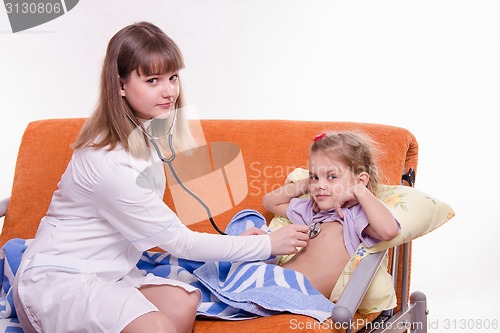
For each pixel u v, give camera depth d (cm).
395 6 270
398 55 271
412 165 203
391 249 189
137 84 161
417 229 173
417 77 271
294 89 279
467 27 266
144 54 159
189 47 284
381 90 273
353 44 273
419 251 275
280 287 160
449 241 273
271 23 278
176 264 182
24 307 154
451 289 270
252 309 157
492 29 264
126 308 142
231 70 282
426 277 272
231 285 166
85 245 160
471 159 270
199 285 171
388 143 196
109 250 162
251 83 281
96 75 288
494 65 265
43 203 212
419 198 177
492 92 266
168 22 284
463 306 262
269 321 151
